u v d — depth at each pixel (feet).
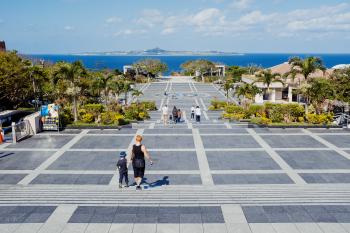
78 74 91.20
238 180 47.14
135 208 38.83
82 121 82.74
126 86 131.75
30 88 121.90
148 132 74.64
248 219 36.27
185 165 53.31
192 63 310.24
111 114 83.92
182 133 73.46
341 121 87.40
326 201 40.47
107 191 43.52
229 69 291.38
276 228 34.47
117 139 68.90
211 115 120.88
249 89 131.75
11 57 115.55
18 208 38.99
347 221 35.83
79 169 51.80
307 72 90.63
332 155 58.08
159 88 221.25
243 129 77.05
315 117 79.51
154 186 45.11
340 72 103.50
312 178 47.75
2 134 67.51
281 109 83.15
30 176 49.06
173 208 38.81
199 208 38.78
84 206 39.40
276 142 66.13
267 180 47.09
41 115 74.84
